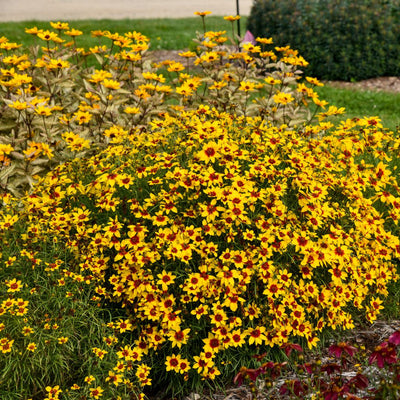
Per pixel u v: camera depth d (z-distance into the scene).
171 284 3.20
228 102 5.33
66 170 3.84
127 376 3.05
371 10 10.19
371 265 3.46
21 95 4.65
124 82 5.75
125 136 3.97
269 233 3.12
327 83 10.23
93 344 2.96
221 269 3.06
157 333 3.06
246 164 3.61
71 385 2.90
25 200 3.53
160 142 3.78
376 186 3.51
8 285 2.92
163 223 3.12
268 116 5.34
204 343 3.17
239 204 3.09
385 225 3.85
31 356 2.83
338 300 3.21
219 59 5.96
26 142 4.74
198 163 3.47
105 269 3.34
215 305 3.01
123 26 16.22
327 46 10.27
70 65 5.64
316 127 4.25
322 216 3.28
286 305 3.07
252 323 3.10
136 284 3.10
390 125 7.39
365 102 8.76
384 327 3.44
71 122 5.18
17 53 5.75
